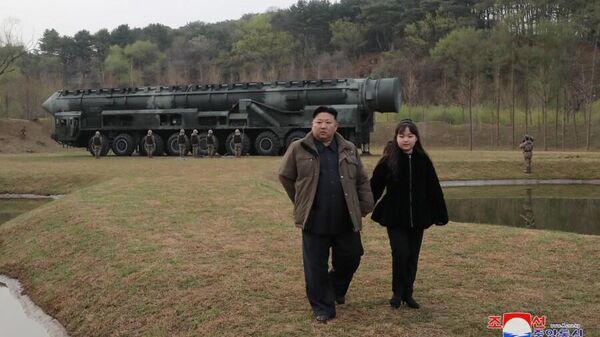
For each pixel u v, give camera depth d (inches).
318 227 213.5
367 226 401.4
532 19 1881.2
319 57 3472.0
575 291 252.8
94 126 1248.8
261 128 1139.9
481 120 2044.8
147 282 287.3
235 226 400.5
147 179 693.9
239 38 4126.5
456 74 2564.0
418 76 2802.7
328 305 220.5
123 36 4616.1
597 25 2160.4
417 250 229.9
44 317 307.9
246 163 914.7
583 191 821.2
